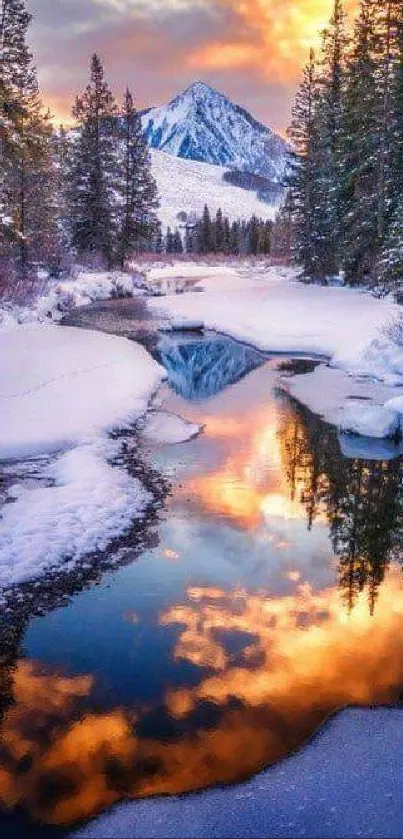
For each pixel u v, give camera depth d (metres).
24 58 27.91
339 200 33.41
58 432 10.89
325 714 4.65
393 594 6.39
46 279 32.91
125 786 4.04
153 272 61.75
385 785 4.01
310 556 7.17
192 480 9.43
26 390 12.96
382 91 29.28
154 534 7.57
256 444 11.33
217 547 7.28
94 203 42.53
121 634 5.61
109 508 8.07
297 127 39.81
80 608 6.00
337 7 37.97
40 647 5.43
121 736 4.43
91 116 42.03
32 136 29.78
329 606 6.12
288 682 4.99
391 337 17.61
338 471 10.04
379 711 4.68
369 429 11.90
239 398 14.71
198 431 12.01
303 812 3.81
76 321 26.08
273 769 4.15
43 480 8.96
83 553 6.96
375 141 29.02
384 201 28.75
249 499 8.80
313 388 15.59
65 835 3.70
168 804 3.89
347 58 34.19
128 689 4.91
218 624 5.76
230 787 4.02
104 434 11.36
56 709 4.69
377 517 8.30
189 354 20.31
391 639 5.59
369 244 30.45
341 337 21.12
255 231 109.81
